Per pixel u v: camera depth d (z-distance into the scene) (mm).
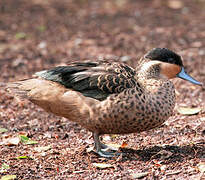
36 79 9320
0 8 26594
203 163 8391
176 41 20047
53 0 29266
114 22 23953
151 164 8602
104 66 9258
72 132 10734
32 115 12031
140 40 20422
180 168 8328
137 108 8500
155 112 8641
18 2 28297
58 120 11484
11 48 19312
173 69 9531
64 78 8852
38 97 9055
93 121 8742
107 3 28531
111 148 9469
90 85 8727
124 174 8227
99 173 8359
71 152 9461
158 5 27688
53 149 9664
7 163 8953
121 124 8672
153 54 9477
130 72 9297
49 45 19812
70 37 21156
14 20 24141
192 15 25172
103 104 8555
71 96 8766
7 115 12055
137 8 27047
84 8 27281
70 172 8477
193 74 15289
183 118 11211
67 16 25250
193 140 9703
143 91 8758
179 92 13508
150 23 23578
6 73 15859
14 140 10125
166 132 10375
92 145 9797
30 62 17297
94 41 20391
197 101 12555
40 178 8250
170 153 8875
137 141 9953
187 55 17766
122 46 19438
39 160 9094
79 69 9016
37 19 24453
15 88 9398
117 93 8609
